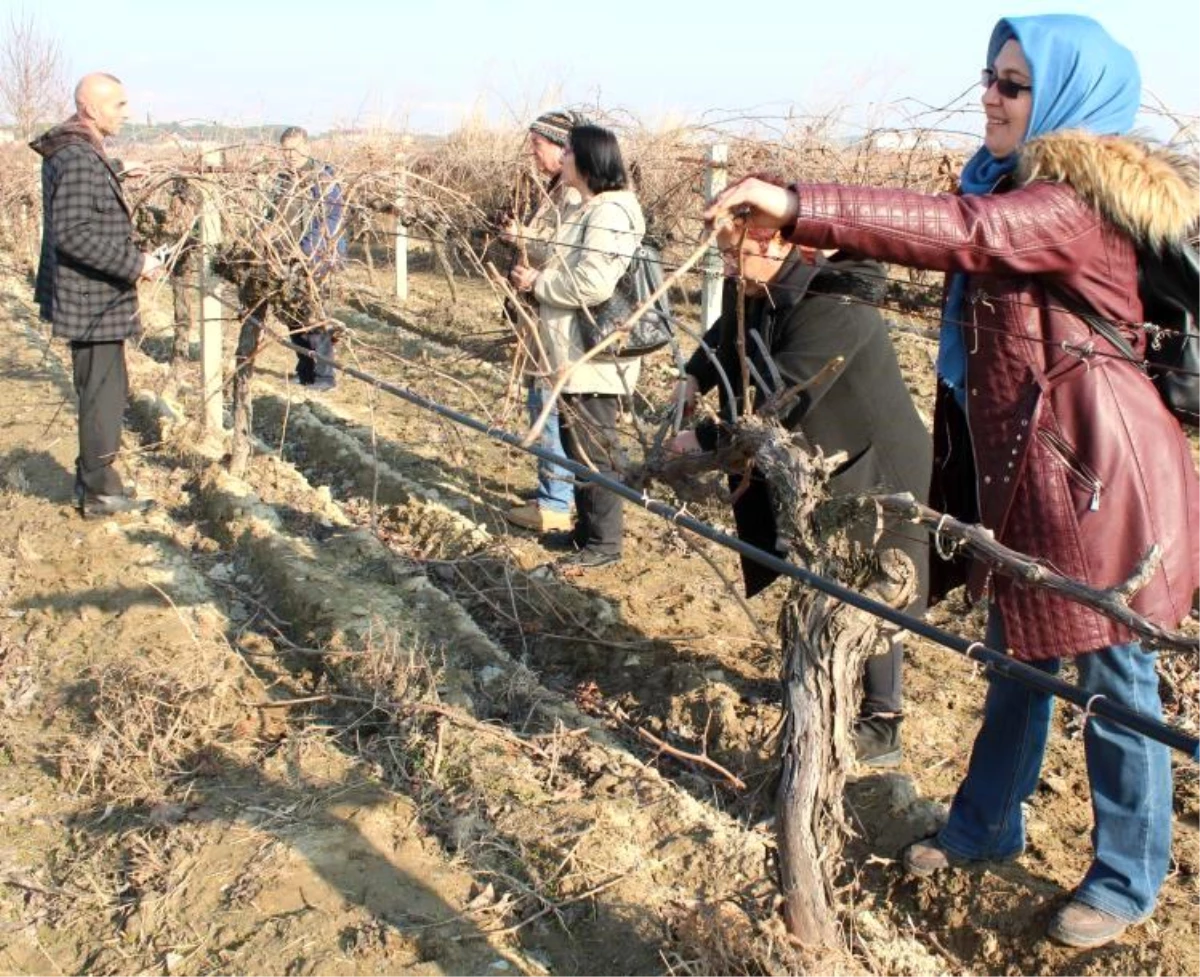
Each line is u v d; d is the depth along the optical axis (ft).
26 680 15.87
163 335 37.63
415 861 12.10
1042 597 9.71
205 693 14.92
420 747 14.03
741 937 10.35
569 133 17.93
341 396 31.32
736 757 14.33
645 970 10.72
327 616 17.13
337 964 10.57
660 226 31.96
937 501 11.27
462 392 31.17
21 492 22.70
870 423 12.70
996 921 11.35
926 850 12.07
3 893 11.84
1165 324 9.87
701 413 13.35
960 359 10.32
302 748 14.07
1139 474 9.45
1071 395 9.44
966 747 14.61
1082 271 9.11
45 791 13.53
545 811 12.80
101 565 18.99
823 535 9.35
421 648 15.80
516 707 15.43
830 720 9.52
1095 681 10.11
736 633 17.44
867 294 12.51
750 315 12.95
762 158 30.14
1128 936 10.88
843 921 11.33
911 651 17.02
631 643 17.03
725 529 21.47
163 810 12.82
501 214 19.40
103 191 18.93
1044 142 8.96
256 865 11.91
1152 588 9.53
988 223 8.66
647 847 12.42
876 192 8.60
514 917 11.39
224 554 20.35
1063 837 12.65
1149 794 10.41
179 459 25.17
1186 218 8.92
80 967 10.90
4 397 29.76
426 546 20.95
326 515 22.15
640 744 14.93
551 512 21.36
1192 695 15.58
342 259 19.03
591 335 17.24
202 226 20.63
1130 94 9.41
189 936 11.07
